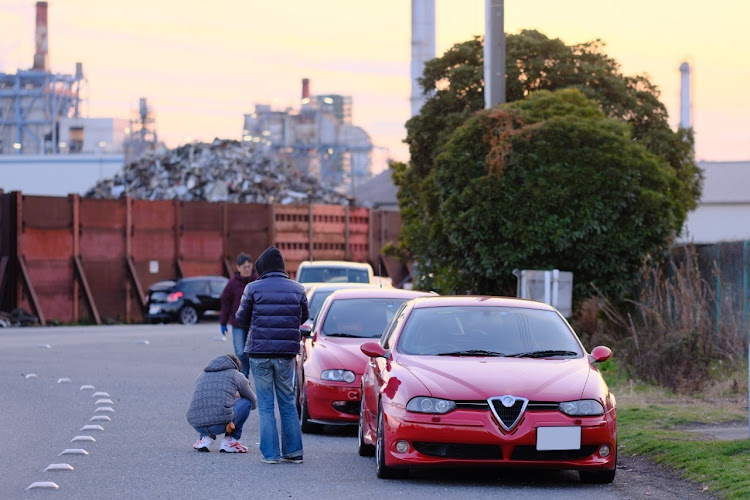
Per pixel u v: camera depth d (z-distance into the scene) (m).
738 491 25.41
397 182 106.38
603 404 28.14
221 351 76.88
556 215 62.28
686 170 95.00
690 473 28.88
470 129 64.12
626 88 92.94
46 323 122.75
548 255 63.31
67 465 30.20
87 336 94.81
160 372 60.50
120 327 114.75
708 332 54.19
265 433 32.03
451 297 33.62
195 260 143.38
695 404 42.88
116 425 39.59
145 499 25.92
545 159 62.62
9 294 120.75
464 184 64.12
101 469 30.34
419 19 177.50
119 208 134.38
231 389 33.88
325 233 158.38
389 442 28.20
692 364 49.28
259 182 194.38
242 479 28.98
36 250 124.25
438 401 27.70
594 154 62.53
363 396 33.59
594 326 61.69
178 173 194.88
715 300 56.69
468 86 92.12
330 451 35.09
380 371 30.62
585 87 89.69
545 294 53.25
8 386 52.62
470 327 31.56
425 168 92.69
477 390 27.75
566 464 27.58
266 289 32.22
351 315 42.28
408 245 98.75
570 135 62.56
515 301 33.22
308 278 68.31
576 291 64.25
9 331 104.38
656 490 27.52
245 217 148.88
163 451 33.88
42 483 27.36
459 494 26.88
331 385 38.47
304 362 40.56
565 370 29.03
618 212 62.66
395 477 29.02
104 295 132.38
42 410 43.59
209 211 144.88
